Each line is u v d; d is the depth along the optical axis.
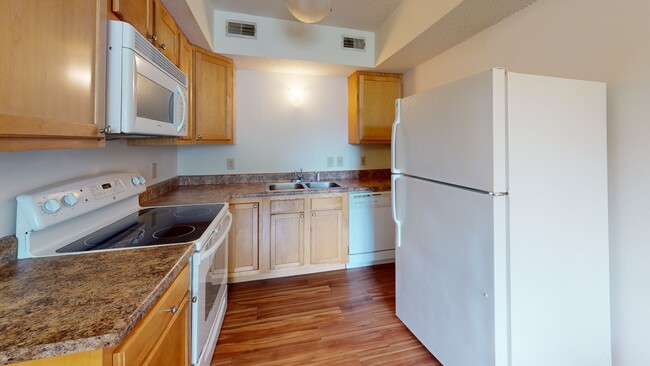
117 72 1.09
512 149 1.18
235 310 2.17
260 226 2.61
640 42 1.22
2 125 0.62
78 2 0.89
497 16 1.88
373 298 2.35
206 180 3.00
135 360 0.69
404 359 1.65
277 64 2.87
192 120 2.29
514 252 1.19
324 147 3.34
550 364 1.26
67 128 0.84
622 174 1.29
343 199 2.83
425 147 1.59
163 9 1.68
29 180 1.07
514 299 1.20
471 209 1.28
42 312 0.66
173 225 1.46
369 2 2.42
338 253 2.85
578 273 1.29
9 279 0.83
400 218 1.88
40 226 1.01
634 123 1.25
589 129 1.29
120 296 0.73
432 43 2.34
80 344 0.57
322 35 2.81
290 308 2.20
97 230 1.36
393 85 3.21
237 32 2.57
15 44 0.67
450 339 1.45
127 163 1.88
